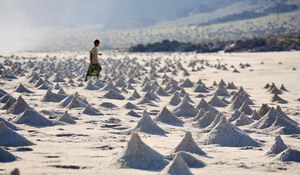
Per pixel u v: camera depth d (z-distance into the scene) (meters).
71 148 26.86
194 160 23.53
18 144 27.19
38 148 26.67
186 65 127.19
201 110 38.72
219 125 30.17
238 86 73.06
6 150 23.95
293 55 162.25
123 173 21.56
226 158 25.38
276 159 25.30
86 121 36.94
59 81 75.94
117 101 51.94
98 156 24.84
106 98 54.56
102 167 22.55
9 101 42.03
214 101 49.47
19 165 22.50
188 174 20.75
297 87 71.81
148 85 64.75
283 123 34.81
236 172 22.48
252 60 143.75
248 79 85.44
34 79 72.62
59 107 44.62
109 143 28.56
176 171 20.69
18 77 83.44
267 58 151.00
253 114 40.00
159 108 47.09
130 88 66.62
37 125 34.19
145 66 126.25
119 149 26.84
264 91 66.06
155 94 55.59
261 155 26.50
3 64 115.12
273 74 94.75
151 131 32.66
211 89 67.56
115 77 79.62
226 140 29.33
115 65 114.75
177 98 50.00
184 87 69.12
